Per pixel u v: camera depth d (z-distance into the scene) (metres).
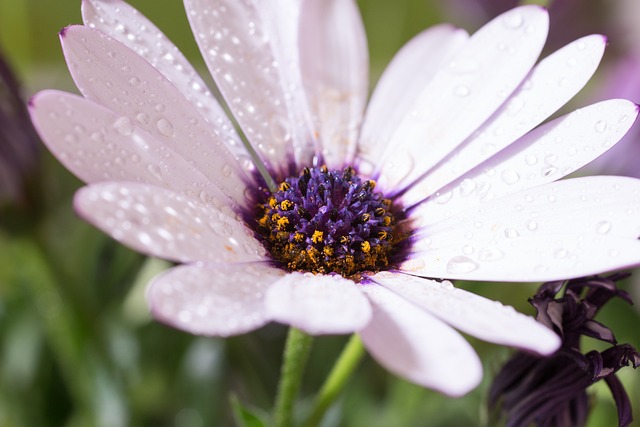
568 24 0.21
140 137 0.15
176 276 0.13
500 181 0.16
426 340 0.13
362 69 0.17
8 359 0.19
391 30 0.24
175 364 0.19
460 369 0.13
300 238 0.16
